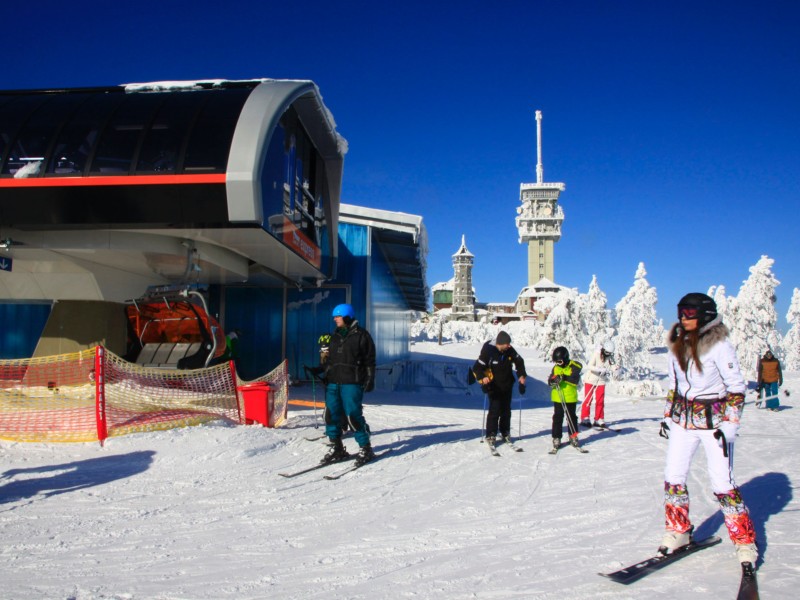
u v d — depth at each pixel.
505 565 3.83
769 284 30.95
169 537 4.48
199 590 3.46
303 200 14.55
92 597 3.36
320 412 11.77
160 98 11.45
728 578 3.51
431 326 82.94
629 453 8.11
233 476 6.48
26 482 5.96
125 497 5.59
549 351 38.09
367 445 7.31
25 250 11.42
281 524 4.82
